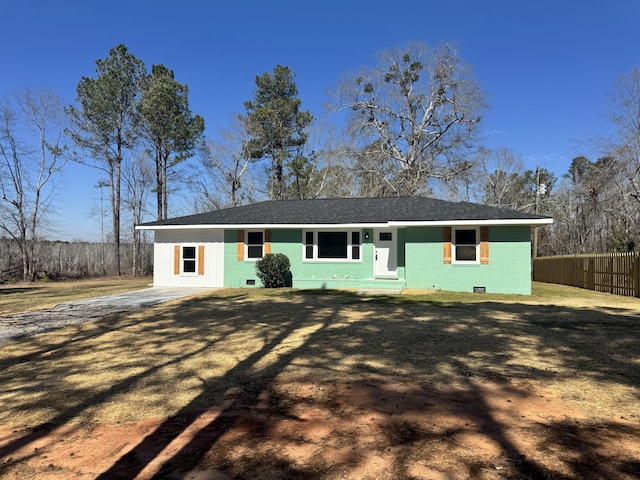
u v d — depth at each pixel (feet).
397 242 52.80
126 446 10.83
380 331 24.94
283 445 10.62
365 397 13.99
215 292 49.03
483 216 47.73
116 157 99.30
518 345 21.07
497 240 48.32
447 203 57.00
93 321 29.66
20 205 82.64
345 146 111.14
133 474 9.40
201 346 21.81
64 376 17.03
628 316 30.07
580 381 15.38
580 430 11.25
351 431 11.35
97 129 95.20
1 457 10.38
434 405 13.17
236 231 56.08
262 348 21.16
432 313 31.68
